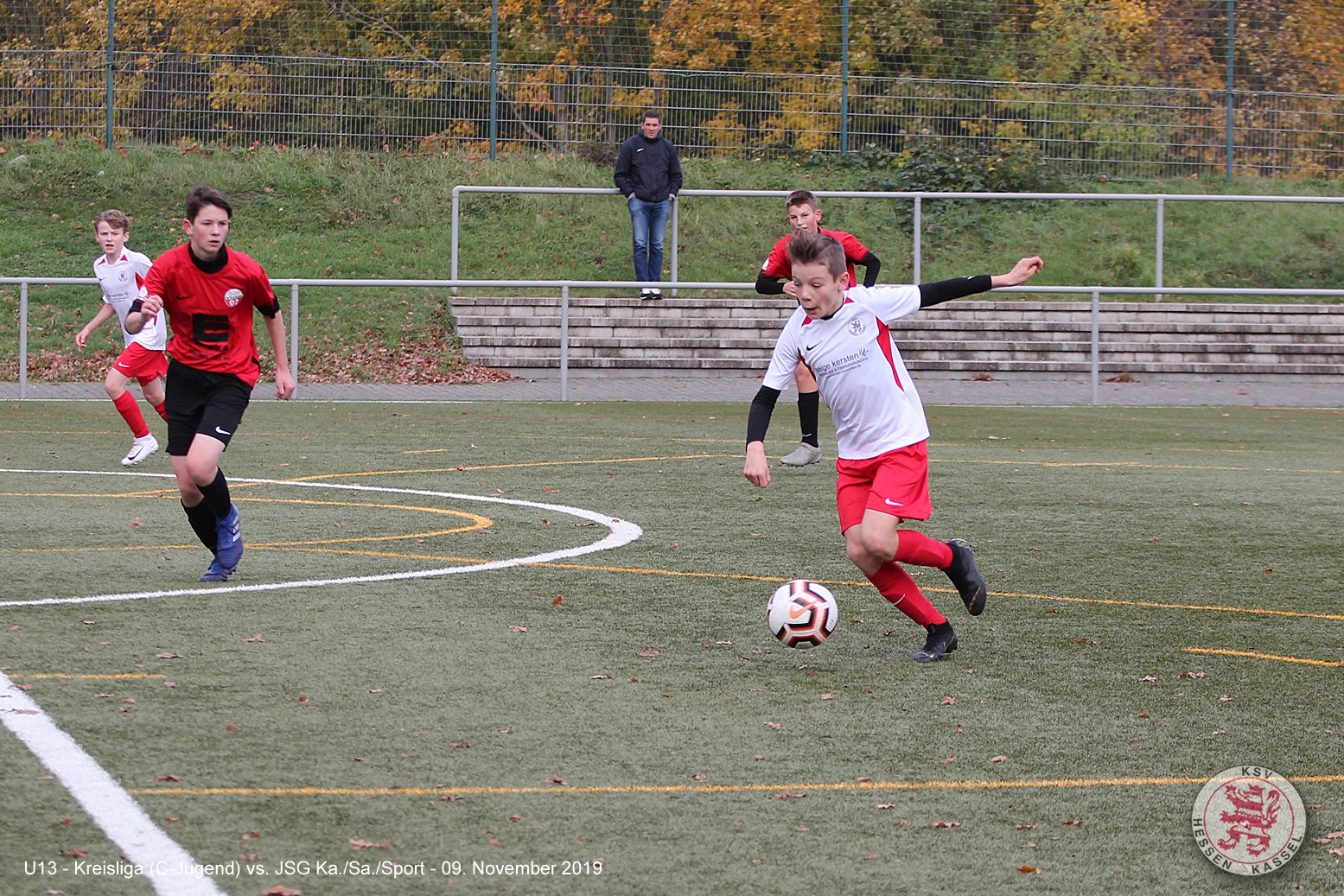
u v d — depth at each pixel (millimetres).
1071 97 80938
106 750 12461
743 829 10969
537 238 74375
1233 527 26953
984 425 46906
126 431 42219
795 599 16703
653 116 63594
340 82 79938
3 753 12297
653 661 16312
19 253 69062
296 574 21312
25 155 77438
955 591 21016
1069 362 63531
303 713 13820
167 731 13094
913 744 13273
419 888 9695
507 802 11445
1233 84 82438
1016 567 22922
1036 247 75250
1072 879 10109
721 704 14523
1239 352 64875
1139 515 28344
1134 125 81375
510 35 81625
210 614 18297
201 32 80500
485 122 80500
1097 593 20891
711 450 38750
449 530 25719
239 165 78250
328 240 72938
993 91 80938
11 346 61125
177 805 11156
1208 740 13555
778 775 12273
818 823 11125
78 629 17250
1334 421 49281
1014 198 65125
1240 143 82438
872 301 16750
